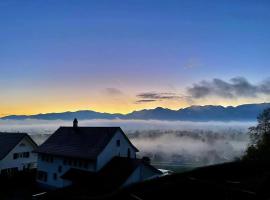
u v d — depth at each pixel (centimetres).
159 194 2034
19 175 4809
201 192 2084
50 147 4534
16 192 4075
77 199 2652
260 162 2969
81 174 3838
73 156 4025
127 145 4350
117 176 3556
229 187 2066
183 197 1997
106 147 3978
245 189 2031
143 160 3794
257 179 2300
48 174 4416
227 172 2581
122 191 2108
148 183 2189
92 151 3950
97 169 3819
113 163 3900
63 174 4072
